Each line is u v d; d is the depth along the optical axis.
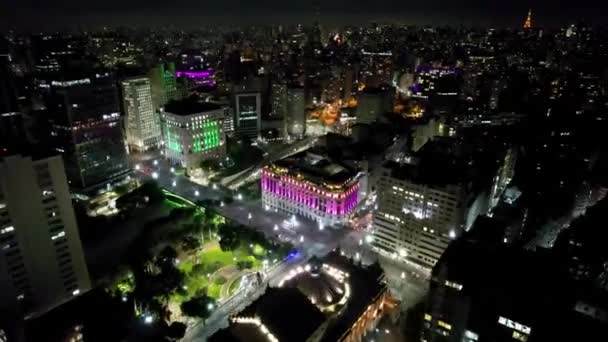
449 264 113.50
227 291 169.62
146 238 197.00
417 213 177.25
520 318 94.81
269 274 180.88
